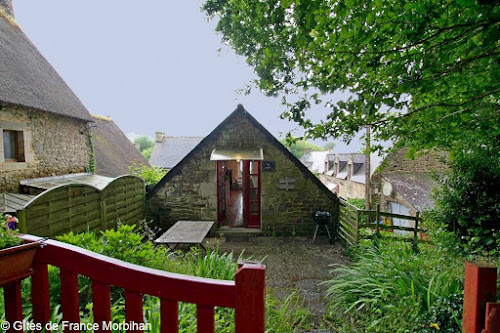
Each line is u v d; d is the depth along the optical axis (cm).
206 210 714
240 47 198
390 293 310
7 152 570
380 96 170
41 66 754
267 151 704
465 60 155
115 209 585
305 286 417
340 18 144
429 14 129
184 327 237
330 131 214
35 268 133
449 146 268
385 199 1484
